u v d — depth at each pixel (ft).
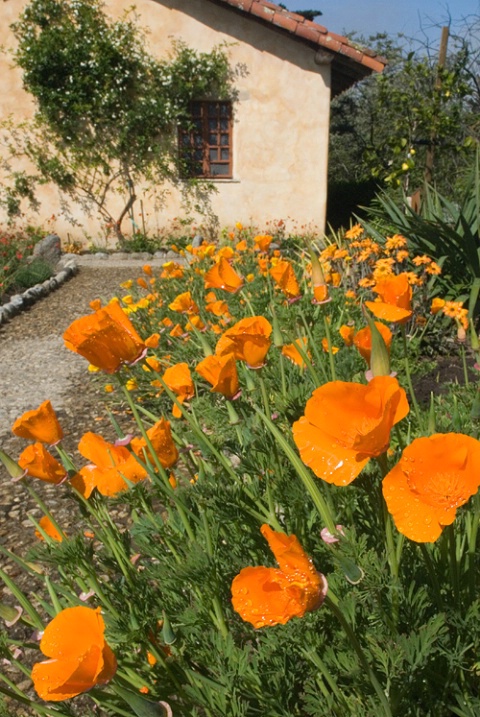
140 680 5.20
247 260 22.30
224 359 5.95
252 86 42.93
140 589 5.67
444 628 4.24
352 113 76.84
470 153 37.04
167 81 42.63
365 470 4.64
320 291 8.26
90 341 5.47
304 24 40.60
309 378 8.07
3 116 44.06
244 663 4.78
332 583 4.92
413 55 38.19
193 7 42.19
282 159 43.88
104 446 6.03
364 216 48.75
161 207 45.42
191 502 5.97
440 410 8.71
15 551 10.48
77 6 42.16
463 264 18.35
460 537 5.57
